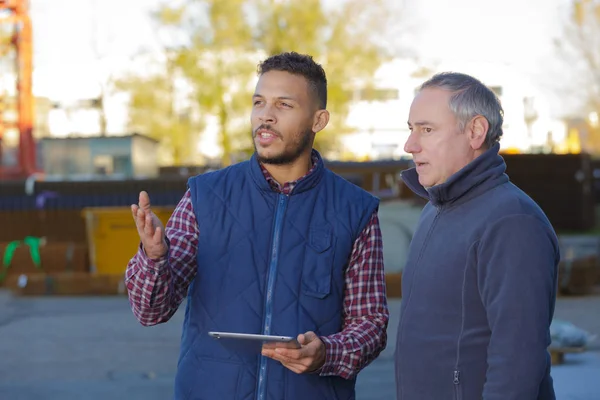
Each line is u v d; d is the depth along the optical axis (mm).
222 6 26641
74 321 10258
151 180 14938
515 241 2334
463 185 2496
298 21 27219
